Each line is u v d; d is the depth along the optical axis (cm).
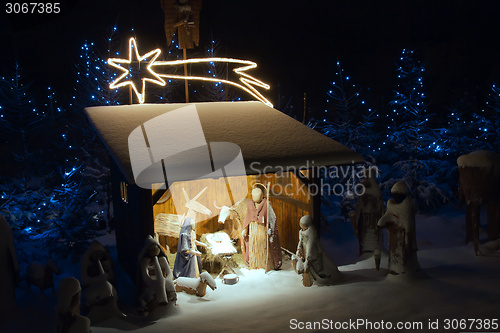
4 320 675
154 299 661
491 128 1502
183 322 645
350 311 659
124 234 902
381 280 778
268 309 682
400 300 687
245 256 922
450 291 707
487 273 789
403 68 1958
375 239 909
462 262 859
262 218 887
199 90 1925
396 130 1587
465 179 902
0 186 1216
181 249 820
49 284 759
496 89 1597
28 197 1175
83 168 1341
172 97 1852
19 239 1090
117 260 981
